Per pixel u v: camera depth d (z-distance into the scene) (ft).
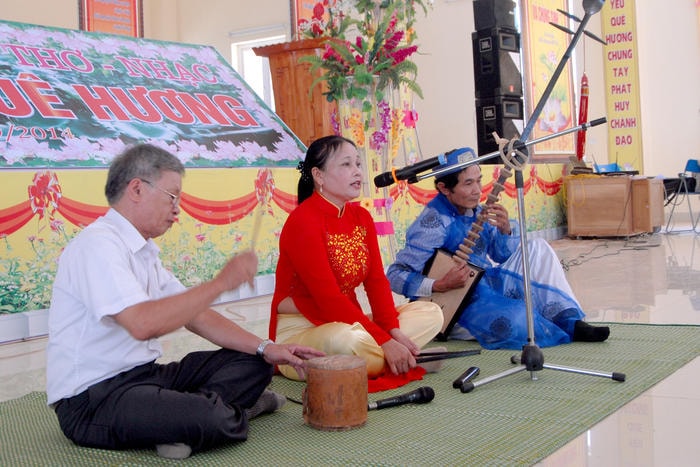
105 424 7.36
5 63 18.75
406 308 10.74
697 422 7.85
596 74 37.45
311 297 10.10
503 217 11.82
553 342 11.69
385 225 17.57
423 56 38.60
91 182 16.05
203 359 8.06
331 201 9.87
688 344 11.39
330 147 9.70
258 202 19.10
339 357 8.34
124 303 6.89
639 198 29.76
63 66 19.83
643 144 37.91
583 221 30.22
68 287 7.34
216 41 42.63
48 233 15.34
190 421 7.19
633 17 36.70
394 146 17.37
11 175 14.79
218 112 21.30
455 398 9.14
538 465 6.84
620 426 7.86
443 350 10.48
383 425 8.20
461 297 11.71
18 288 14.90
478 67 29.60
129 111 19.40
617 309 14.74
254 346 8.05
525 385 9.57
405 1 17.60
